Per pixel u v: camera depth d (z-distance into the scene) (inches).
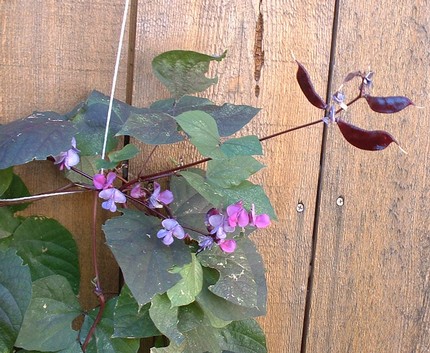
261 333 25.4
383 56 25.9
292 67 25.6
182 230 21.1
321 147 26.3
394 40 25.8
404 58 26.0
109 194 21.4
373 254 27.3
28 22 24.4
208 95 25.5
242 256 23.9
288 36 25.5
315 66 25.6
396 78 26.0
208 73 25.4
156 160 25.6
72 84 24.9
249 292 23.3
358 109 26.0
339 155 26.4
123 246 20.7
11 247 23.6
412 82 26.1
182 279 22.1
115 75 22.7
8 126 21.5
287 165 26.2
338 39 25.6
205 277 23.6
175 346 23.3
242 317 23.5
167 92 25.3
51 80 24.8
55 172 25.5
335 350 27.9
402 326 28.0
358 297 27.6
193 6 25.0
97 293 23.5
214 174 20.8
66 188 23.1
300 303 27.4
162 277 20.4
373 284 27.5
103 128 23.3
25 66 24.6
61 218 25.9
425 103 26.4
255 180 26.2
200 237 21.9
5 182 23.2
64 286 23.2
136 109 23.8
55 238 25.0
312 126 26.0
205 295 23.4
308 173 26.4
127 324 23.0
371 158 26.5
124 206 23.5
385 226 27.1
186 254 21.3
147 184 24.3
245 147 20.5
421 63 26.1
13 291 20.8
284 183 26.3
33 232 24.8
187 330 23.2
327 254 27.0
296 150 26.1
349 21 25.6
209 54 25.2
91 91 25.0
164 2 24.8
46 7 24.4
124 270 20.1
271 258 26.9
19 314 20.6
